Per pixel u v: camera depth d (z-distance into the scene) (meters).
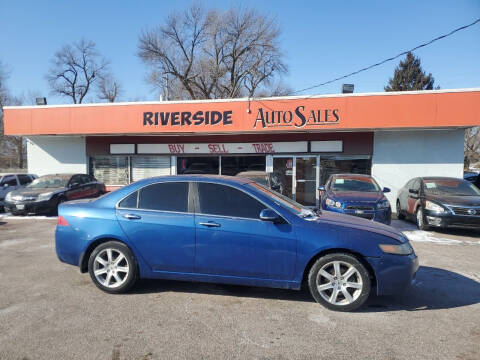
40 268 5.49
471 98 11.23
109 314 3.75
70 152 15.63
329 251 3.95
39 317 3.67
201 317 3.69
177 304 4.04
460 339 3.27
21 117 13.93
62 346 3.08
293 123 12.42
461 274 5.39
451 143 12.86
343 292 3.86
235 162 14.40
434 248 7.26
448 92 11.38
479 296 4.41
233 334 3.32
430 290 4.63
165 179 4.48
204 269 4.13
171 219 4.21
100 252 4.39
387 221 8.06
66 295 4.30
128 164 15.30
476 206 8.22
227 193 4.25
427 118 11.52
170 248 4.18
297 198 13.91
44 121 13.80
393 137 13.19
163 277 4.27
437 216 8.53
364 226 4.11
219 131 12.95
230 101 12.82
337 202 8.17
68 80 44.31
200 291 4.47
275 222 3.99
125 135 14.74
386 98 11.77
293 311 3.87
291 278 3.94
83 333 3.32
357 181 9.67
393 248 3.85
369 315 3.79
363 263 3.89
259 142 14.07
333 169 13.69
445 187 9.57
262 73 35.41
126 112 13.38
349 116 12.02
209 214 4.16
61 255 4.53
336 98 12.10
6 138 41.12
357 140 13.35
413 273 3.92
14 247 7.02
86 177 13.30
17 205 10.83
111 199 4.53
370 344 3.16
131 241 4.26
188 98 38.41
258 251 3.97
